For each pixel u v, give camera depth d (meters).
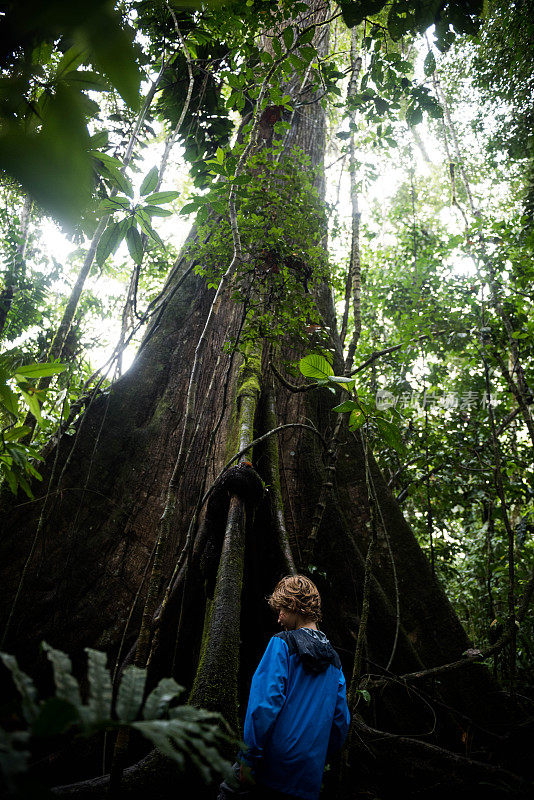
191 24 2.93
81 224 0.70
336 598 3.37
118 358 3.71
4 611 3.00
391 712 2.94
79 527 3.40
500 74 6.39
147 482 3.76
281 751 1.66
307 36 2.67
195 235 5.07
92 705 0.76
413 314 5.82
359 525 3.84
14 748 0.65
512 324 5.05
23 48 0.72
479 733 2.93
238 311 4.74
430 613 3.50
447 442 5.20
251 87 3.24
